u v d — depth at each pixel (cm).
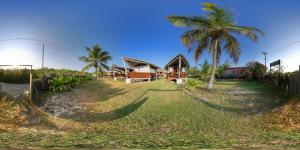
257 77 4622
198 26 2900
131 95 2406
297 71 1936
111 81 4275
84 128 1321
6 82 2580
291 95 2027
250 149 811
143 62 4162
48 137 1020
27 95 1716
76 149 802
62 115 1598
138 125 1393
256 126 1322
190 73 6669
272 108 1759
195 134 1155
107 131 1251
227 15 2884
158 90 2706
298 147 835
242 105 2020
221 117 1559
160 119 1520
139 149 813
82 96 2288
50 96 2073
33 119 1399
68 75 3438
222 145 873
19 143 870
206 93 2638
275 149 809
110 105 1959
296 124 1288
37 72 3288
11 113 1395
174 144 895
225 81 4712
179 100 2111
